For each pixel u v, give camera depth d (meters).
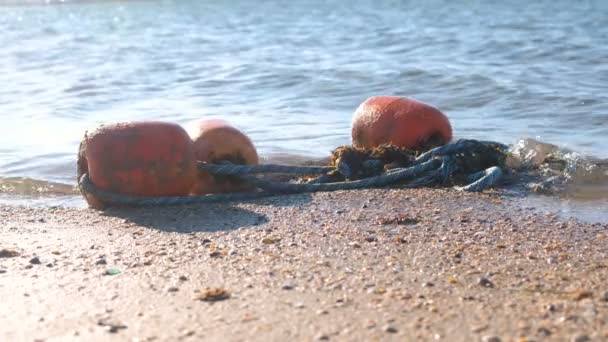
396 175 2.73
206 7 11.95
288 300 2.03
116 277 2.14
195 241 2.34
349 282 2.10
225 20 9.62
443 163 2.75
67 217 2.55
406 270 2.16
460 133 3.40
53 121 3.69
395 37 6.98
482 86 4.23
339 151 2.82
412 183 2.74
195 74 5.09
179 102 4.10
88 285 2.11
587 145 3.18
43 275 2.16
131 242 2.34
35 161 3.12
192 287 2.09
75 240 2.37
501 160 2.82
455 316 1.97
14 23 9.81
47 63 5.93
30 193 2.85
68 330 1.96
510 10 9.77
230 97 4.24
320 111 3.86
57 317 2.00
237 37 7.52
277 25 8.68
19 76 5.18
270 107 3.95
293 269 2.16
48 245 2.33
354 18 9.34
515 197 2.66
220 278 2.13
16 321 1.99
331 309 2.00
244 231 2.40
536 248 2.29
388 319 1.96
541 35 6.64
